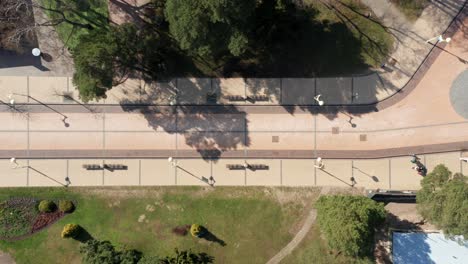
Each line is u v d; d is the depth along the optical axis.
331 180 59.06
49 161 58.66
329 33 58.69
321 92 59.06
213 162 58.91
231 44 50.28
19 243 58.16
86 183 58.72
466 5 58.72
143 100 58.94
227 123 59.06
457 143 59.00
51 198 58.50
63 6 57.72
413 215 59.00
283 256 58.38
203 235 58.41
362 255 56.03
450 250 57.34
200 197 58.75
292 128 59.22
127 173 58.81
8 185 58.47
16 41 56.62
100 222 58.44
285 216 58.72
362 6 58.75
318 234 58.53
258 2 53.00
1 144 58.47
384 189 58.97
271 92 59.03
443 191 52.53
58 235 58.25
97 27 58.25
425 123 59.09
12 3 55.50
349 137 59.16
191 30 48.69
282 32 58.28
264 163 59.00
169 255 58.12
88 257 55.59
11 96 58.53
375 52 58.84
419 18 58.88
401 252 57.91
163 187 58.81
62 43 58.47
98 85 51.53
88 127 58.84
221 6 47.03
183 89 59.00
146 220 58.53
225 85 59.00
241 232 58.50
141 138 58.91
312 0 58.41
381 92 59.09
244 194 58.88
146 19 58.09
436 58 59.00
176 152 58.94
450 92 59.03
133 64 56.50
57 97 58.78
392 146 59.09
